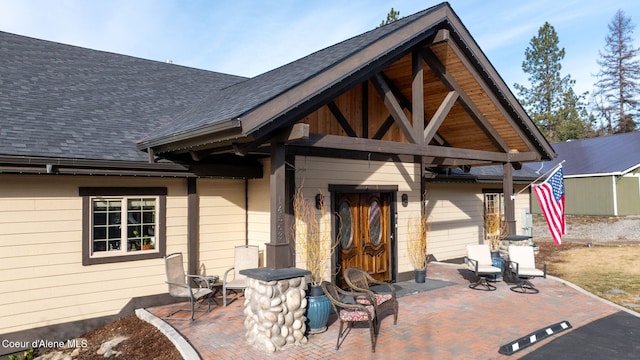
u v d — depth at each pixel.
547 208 10.27
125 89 10.62
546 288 9.43
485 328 6.77
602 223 22.12
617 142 25.84
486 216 14.85
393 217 10.44
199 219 8.95
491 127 10.73
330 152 9.14
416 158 11.16
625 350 5.87
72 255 7.38
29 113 8.02
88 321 7.46
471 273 11.24
